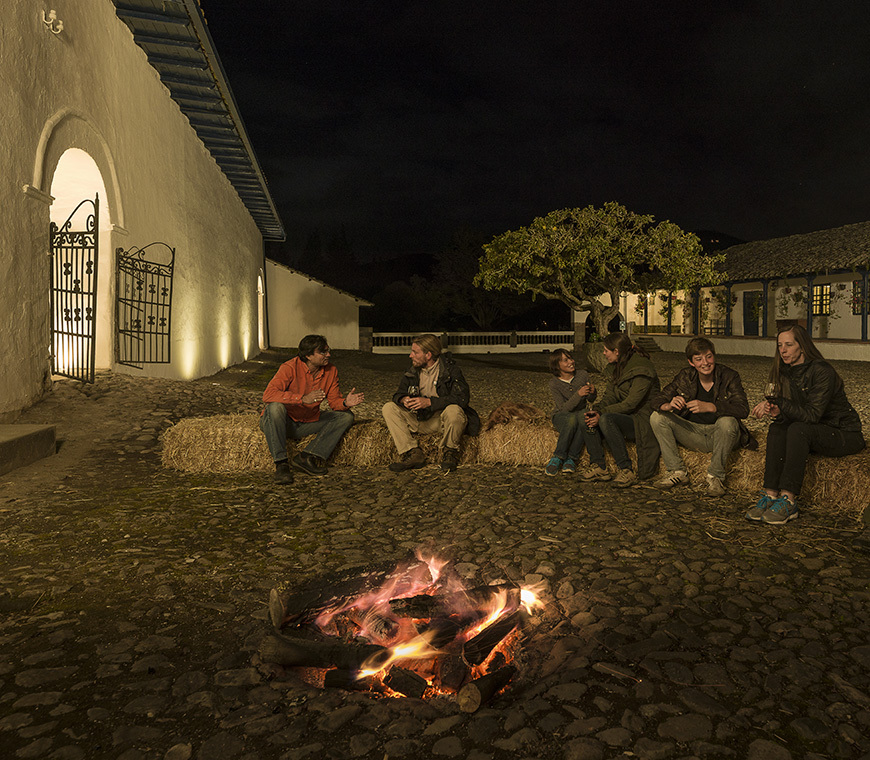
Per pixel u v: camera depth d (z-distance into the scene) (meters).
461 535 3.94
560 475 5.38
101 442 6.18
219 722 2.11
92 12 8.09
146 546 3.69
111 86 8.66
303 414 5.54
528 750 1.97
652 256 15.66
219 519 4.21
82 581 3.20
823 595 3.04
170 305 10.44
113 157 8.68
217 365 15.20
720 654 2.52
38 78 6.85
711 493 4.75
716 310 29.05
